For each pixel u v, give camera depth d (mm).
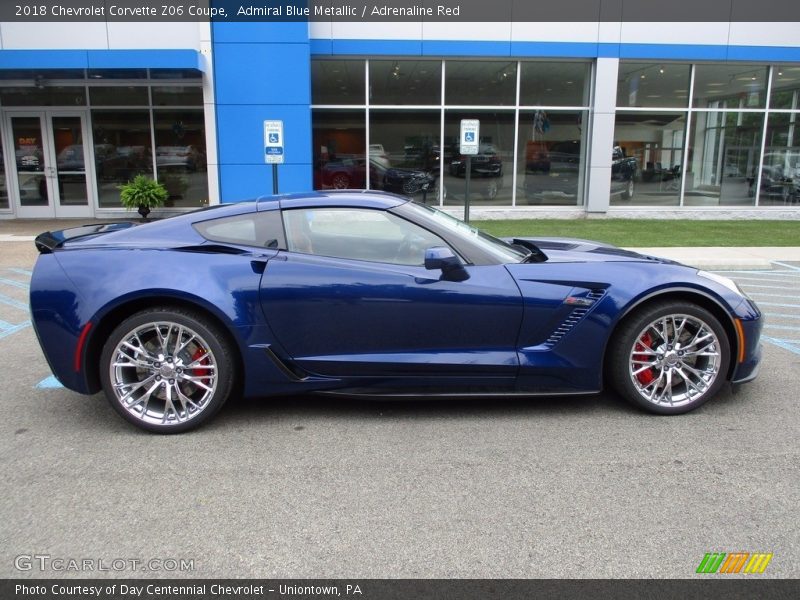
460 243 3986
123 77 14172
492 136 15680
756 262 9820
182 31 13617
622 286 3867
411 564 2592
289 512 2973
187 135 15547
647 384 4023
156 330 3771
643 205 16312
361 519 2912
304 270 3824
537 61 15398
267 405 4285
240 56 13664
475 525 2857
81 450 3629
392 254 3965
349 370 3883
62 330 3764
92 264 3824
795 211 16609
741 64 15758
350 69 15125
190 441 3742
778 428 3863
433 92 15375
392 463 3451
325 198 4121
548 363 3877
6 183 15531
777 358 5254
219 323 3816
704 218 16266
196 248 3895
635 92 15680
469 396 3951
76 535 2803
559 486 3193
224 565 2594
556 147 15859
